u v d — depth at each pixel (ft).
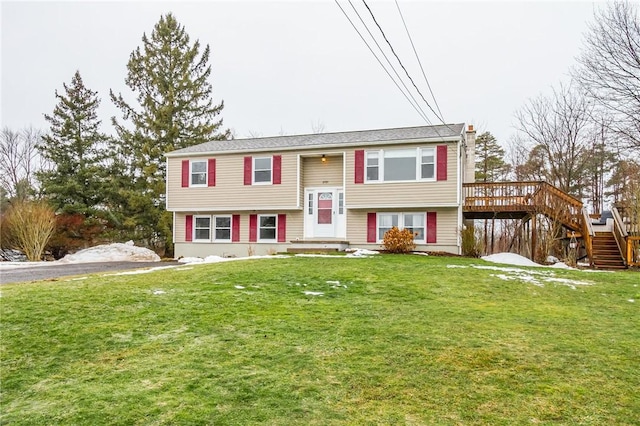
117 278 30.58
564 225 52.37
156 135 92.02
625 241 49.93
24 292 24.57
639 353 16.03
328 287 27.89
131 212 90.63
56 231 77.00
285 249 61.26
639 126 58.54
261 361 14.67
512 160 107.34
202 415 10.83
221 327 18.51
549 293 28.58
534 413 11.09
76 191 86.22
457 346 16.40
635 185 58.49
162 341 16.67
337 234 59.57
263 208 61.46
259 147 61.82
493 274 34.55
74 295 23.82
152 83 94.38
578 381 13.25
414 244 54.03
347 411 11.12
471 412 11.12
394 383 12.94
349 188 57.62
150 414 10.89
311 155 59.62
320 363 14.52
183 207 65.67
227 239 64.64
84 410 11.14
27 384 12.87
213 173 64.39
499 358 15.17
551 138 88.63
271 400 11.72
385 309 22.38
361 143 56.49
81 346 16.03
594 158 89.20
